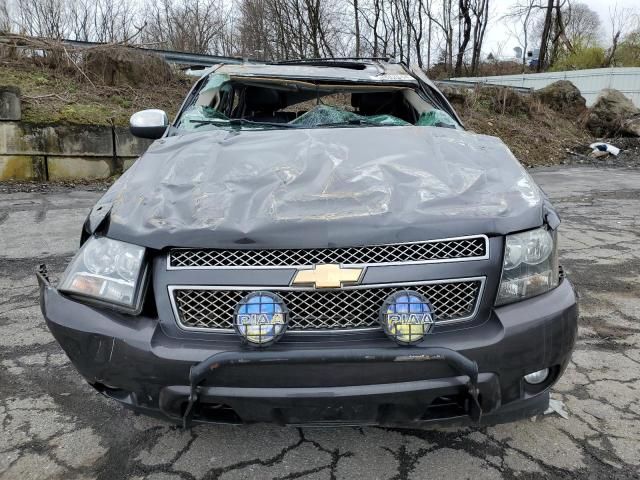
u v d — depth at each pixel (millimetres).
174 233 1862
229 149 2508
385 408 1752
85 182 8906
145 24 12633
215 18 19750
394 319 1695
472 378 1712
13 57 10430
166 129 3160
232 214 1921
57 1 14133
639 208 7391
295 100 3949
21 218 6238
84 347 1858
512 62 32750
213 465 2070
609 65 27828
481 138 2752
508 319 1822
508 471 2033
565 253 5070
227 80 3502
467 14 28297
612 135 16406
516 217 1941
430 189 2074
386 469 2045
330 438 2238
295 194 2021
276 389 1713
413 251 1821
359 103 3988
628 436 2246
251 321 1690
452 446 2186
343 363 1679
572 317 1932
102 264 1919
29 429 2297
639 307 3727
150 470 2045
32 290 3945
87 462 2090
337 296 1778
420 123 3453
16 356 2955
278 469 2047
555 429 2295
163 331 1823
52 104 9281
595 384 2676
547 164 13336
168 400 1774
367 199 1979
